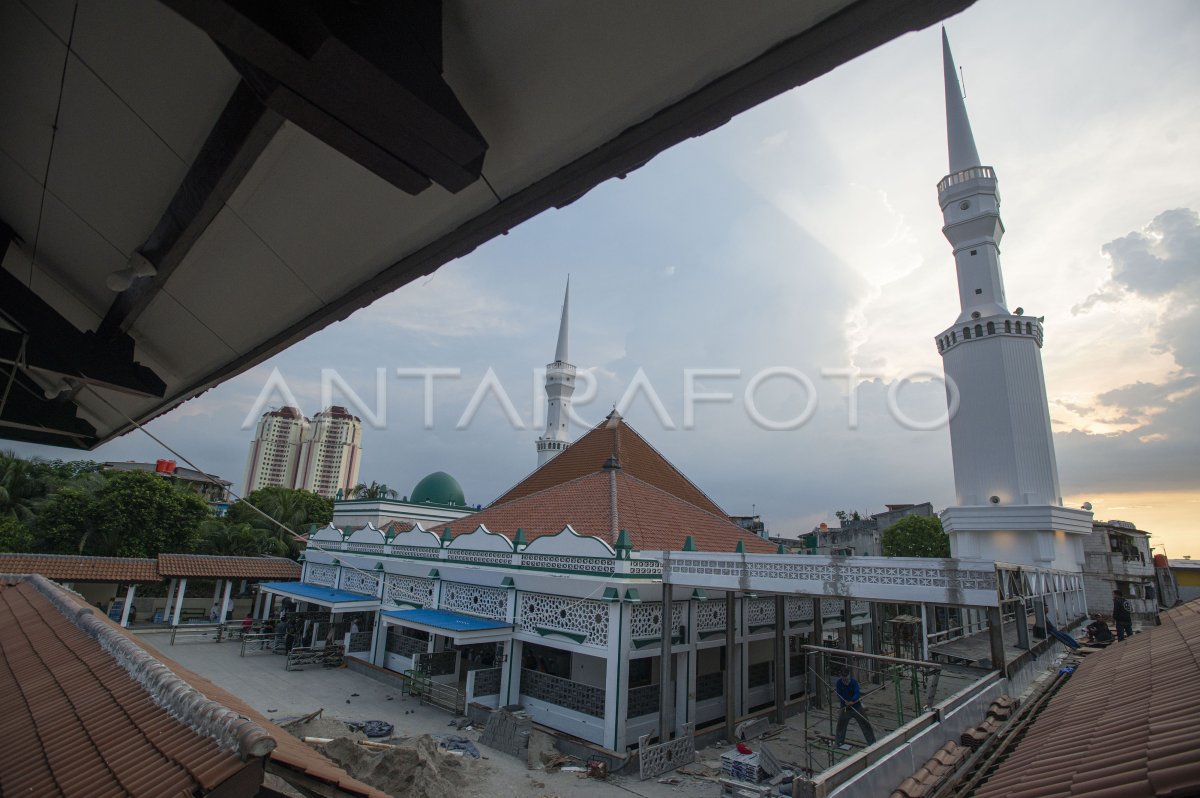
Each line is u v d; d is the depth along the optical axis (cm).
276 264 357
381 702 1566
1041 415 2791
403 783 947
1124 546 3859
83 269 438
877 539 4778
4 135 327
